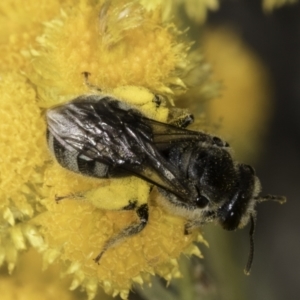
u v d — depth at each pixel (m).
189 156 0.05
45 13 0.05
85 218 0.05
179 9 0.05
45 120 0.05
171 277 0.05
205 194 0.05
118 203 0.05
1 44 0.05
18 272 0.05
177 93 0.05
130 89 0.05
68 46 0.05
